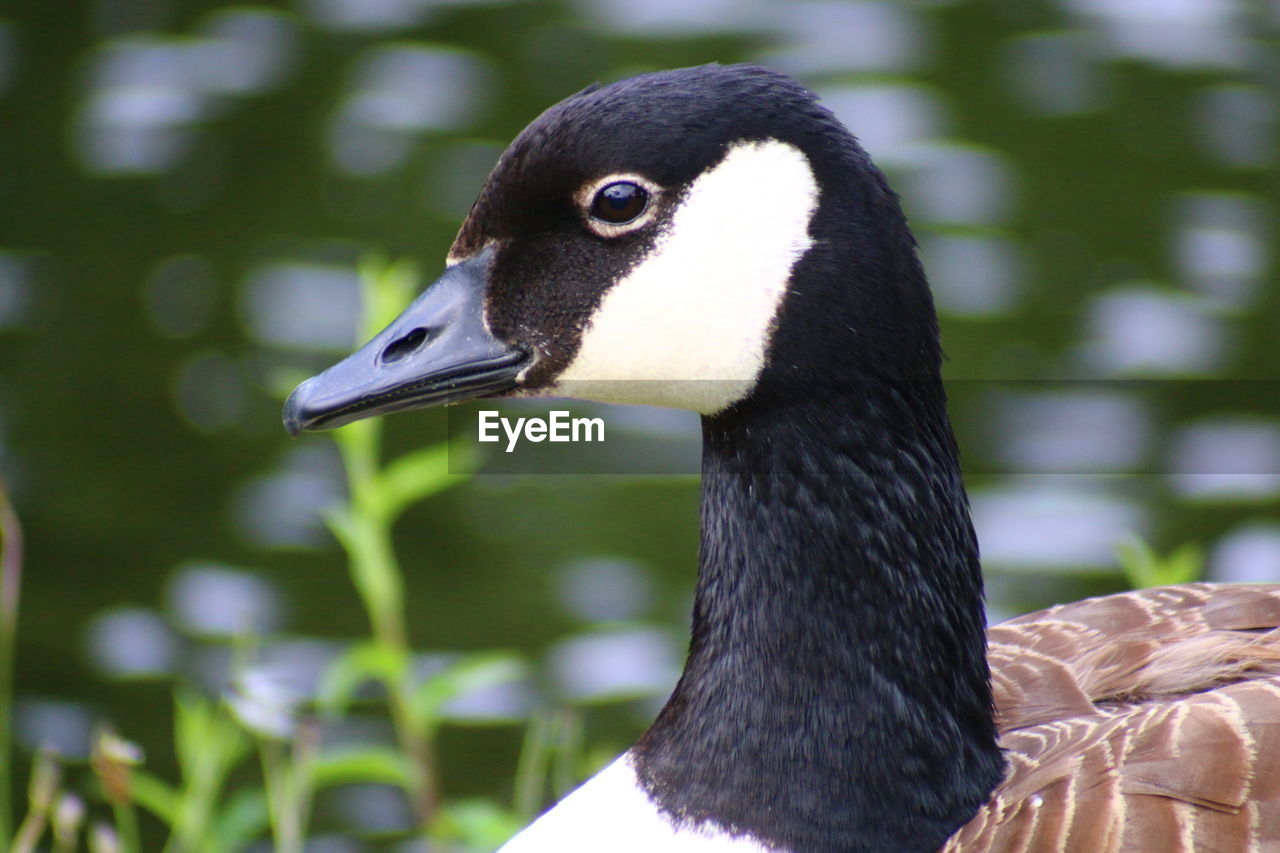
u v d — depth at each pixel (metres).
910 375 6.07
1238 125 22.39
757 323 6.05
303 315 17.95
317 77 24.16
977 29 25.70
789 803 5.90
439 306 6.48
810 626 5.99
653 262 6.15
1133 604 7.27
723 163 6.05
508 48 24.91
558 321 6.32
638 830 6.05
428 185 20.70
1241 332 17.42
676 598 13.95
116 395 16.89
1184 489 15.05
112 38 25.62
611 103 6.19
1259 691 5.70
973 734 6.12
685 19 25.97
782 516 6.05
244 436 16.36
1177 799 5.42
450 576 14.24
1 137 22.47
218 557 14.57
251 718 8.37
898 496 6.04
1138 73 24.09
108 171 21.56
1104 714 6.36
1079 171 20.89
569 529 14.98
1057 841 5.47
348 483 15.70
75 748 12.23
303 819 11.40
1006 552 14.20
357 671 8.65
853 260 5.97
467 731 12.26
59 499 15.27
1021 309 17.78
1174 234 19.39
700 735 6.08
